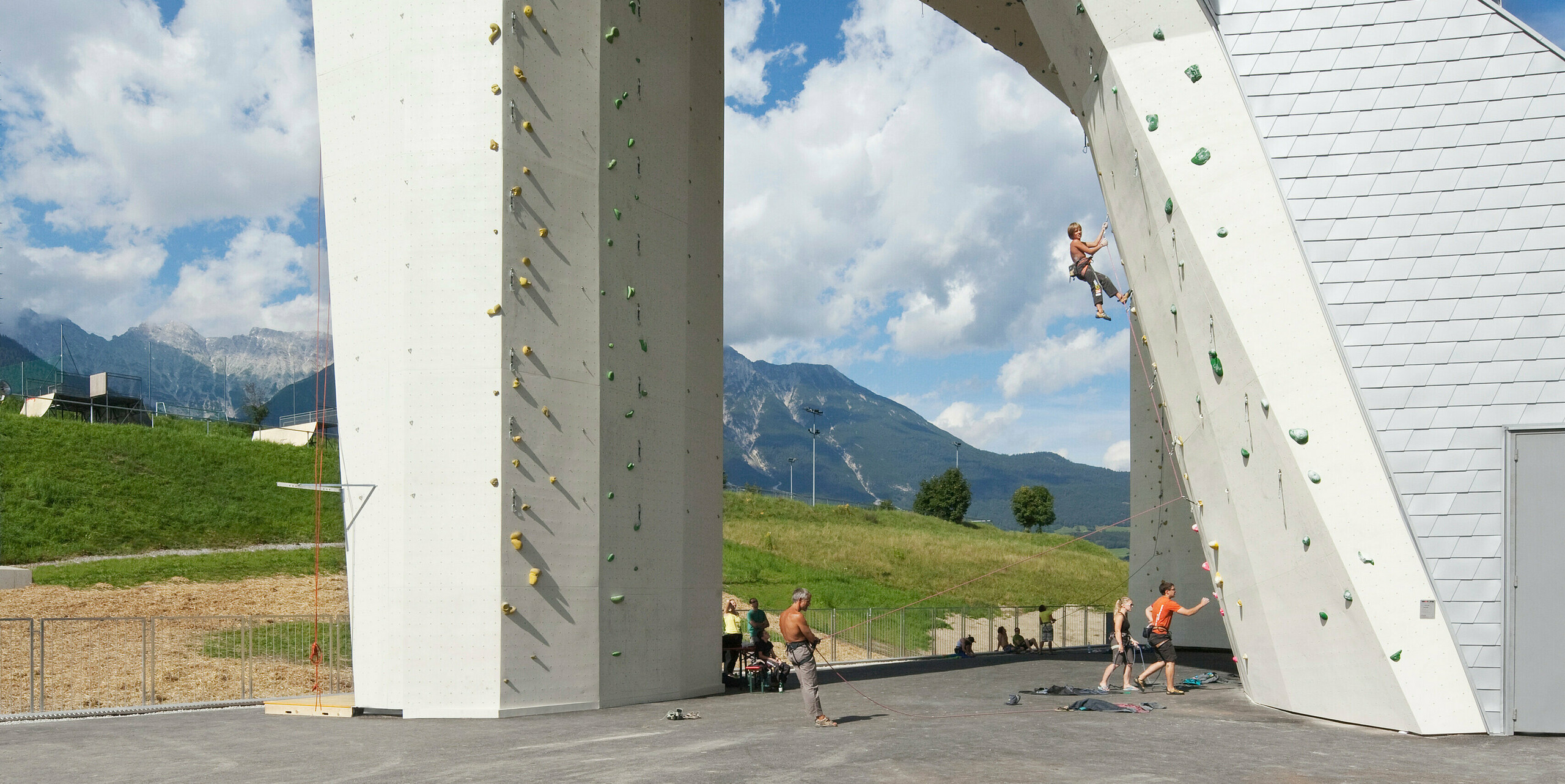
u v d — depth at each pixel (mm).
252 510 38188
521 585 12125
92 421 46969
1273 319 10344
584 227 13172
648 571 13750
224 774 8234
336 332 12898
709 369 15359
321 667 18266
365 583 12398
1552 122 10039
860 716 11766
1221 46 10727
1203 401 11359
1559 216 9945
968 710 12375
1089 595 51625
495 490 12031
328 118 13141
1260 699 12312
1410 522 9938
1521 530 9758
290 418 58188
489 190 12305
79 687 15992
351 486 12570
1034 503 120000
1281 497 10508
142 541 32812
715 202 15719
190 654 18734
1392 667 9797
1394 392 10062
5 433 38469
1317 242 10344
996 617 37531
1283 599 11008
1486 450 9883
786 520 65062
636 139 14078
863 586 45312
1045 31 12703
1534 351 9867
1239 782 7371
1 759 9141
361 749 9523
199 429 54531
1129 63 11016
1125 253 12289
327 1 13234
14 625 20688
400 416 12258
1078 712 11961
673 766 8195
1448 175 10195
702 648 14734
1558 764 8125
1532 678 9602
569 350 12875
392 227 12492
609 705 12938
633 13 14125
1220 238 10555
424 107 12484
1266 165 10523
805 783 7402
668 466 14266
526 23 12680
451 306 12250
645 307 14047
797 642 11109
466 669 11914
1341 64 10500
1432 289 10109
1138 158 11188
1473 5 10297
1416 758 8398
